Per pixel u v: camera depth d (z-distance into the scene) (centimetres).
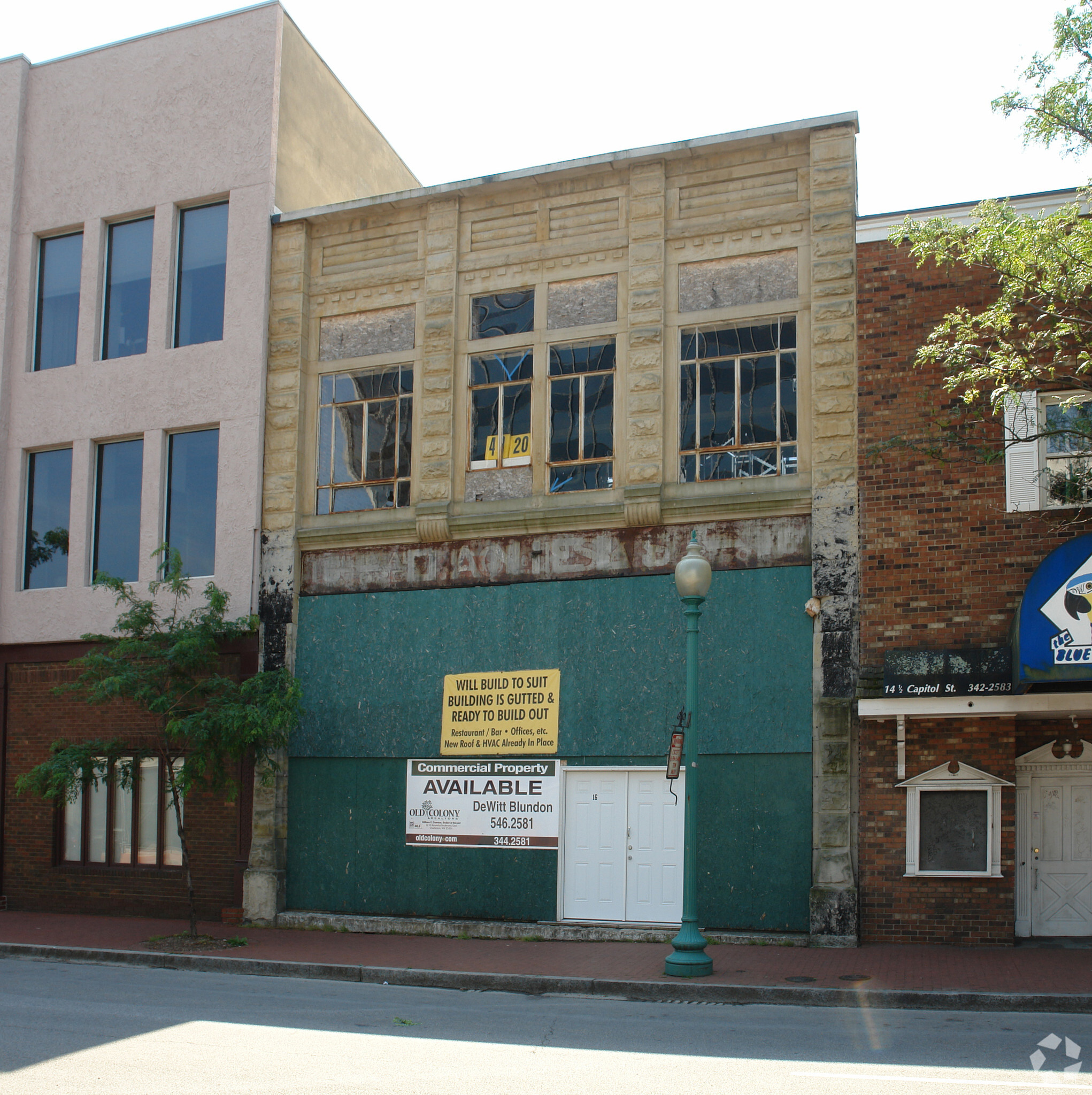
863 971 1263
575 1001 1188
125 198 2083
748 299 1689
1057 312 1430
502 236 1838
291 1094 775
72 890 1956
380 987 1284
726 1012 1112
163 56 2095
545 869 1652
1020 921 1498
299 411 1903
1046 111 1300
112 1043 949
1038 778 1518
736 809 1561
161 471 1978
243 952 1488
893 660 1488
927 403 1555
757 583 1602
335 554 1856
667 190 1753
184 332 2033
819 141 1664
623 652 1655
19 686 2042
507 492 1773
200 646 1628
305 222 1952
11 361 2128
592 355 1762
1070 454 1466
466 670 1741
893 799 1493
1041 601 1334
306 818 1802
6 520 2081
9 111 2191
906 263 1598
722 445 1672
